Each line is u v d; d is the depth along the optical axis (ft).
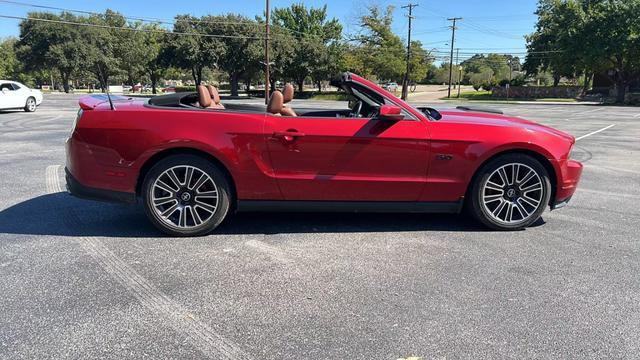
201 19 185.06
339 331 9.22
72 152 14.38
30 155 29.94
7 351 8.40
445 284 11.38
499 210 15.21
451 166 14.58
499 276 11.87
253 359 8.30
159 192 14.28
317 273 11.96
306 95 198.49
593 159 31.68
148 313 9.86
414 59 206.90
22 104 72.13
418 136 14.30
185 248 13.61
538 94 194.49
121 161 14.08
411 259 12.96
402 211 14.97
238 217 16.61
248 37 177.78
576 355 8.49
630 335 9.18
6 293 10.62
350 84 15.02
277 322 9.55
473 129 14.60
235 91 193.06
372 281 11.51
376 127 14.24
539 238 14.78
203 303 10.32
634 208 18.48
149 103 15.08
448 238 14.70
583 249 13.84
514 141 14.60
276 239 14.46
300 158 14.23
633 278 11.83
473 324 9.53
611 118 81.15
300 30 230.07
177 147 13.99
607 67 158.81
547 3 198.08
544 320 9.71
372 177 14.44
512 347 8.72
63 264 12.33
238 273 11.90
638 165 29.12
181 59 181.27
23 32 226.99
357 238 14.62
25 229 15.10
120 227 15.43
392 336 9.06
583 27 153.89
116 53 242.78
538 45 202.59
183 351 8.51
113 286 11.08
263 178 14.26
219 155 13.96
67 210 17.25
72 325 9.32
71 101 118.52
